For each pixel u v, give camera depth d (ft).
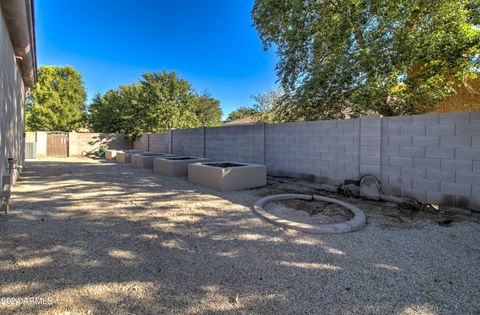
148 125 57.67
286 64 27.96
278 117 29.17
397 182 16.12
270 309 6.28
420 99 21.52
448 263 8.59
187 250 9.55
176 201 16.97
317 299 6.69
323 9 24.12
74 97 81.35
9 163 16.97
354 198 17.78
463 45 18.07
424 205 14.85
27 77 29.17
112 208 15.16
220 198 17.84
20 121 27.30
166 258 8.88
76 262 8.45
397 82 20.99
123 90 69.26
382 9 20.76
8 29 17.13
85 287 7.06
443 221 12.76
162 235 11.00
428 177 14.75
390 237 10.88
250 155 27.76
